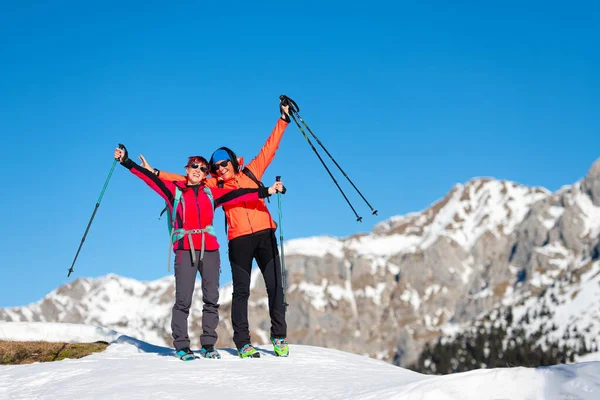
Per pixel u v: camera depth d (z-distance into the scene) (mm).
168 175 9453
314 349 10336
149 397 6336
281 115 10172
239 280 9312
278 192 9289
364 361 9789
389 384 6230
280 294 9375
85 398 6484
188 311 8930
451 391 4973
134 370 7746
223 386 6781
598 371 4953
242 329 9203
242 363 8312
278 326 9336
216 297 9141
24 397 6969
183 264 8969
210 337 9086
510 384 4949
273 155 10102
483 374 5098
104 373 7684
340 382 6840
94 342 11305
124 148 8938
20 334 11930
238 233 9383
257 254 9672
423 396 4973
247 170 9789
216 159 9484
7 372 8422
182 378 7168
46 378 7871
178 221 9062
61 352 10258
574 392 4680
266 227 9477
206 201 9102
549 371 5027
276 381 6906
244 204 9477
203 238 8969
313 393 6258
